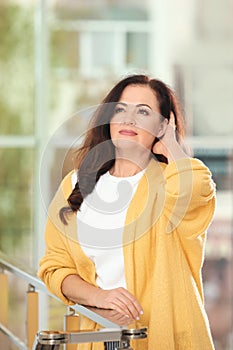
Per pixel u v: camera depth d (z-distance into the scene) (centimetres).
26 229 659
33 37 710
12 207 675
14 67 709
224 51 875
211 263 877
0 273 292
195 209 199
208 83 859
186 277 202
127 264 199
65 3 807
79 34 816
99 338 167
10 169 659
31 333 257
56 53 806
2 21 709
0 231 664
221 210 855
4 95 705
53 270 211
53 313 452
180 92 862
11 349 338
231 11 864
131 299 193
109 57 834
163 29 864
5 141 625
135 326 172
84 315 195
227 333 884
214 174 838
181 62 864
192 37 872
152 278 200
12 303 600
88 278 205
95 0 830
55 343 163
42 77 648
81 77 811
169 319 197
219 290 887
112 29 838
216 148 838
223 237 866
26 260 667
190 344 200
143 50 855
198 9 878
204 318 204
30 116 703
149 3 860
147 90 199
